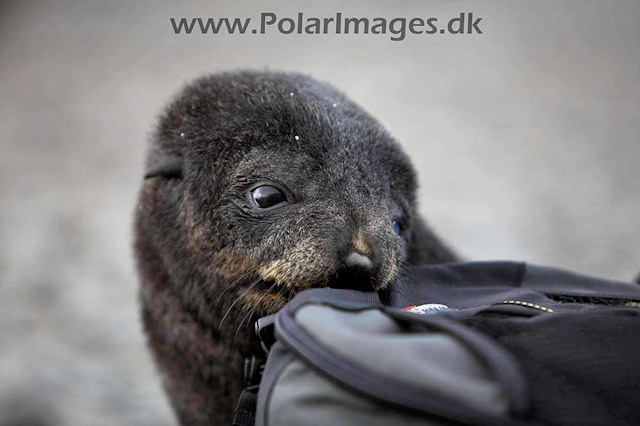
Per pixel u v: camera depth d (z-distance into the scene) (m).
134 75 21.94
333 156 4.09
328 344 2.34
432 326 2.32
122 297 11.38
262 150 4.08
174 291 4.51
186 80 5.36
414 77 21.44
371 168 4.21
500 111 19.28
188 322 4.48
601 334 2.35
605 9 26.05
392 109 19.08
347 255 3.71
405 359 2.20
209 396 4.66
